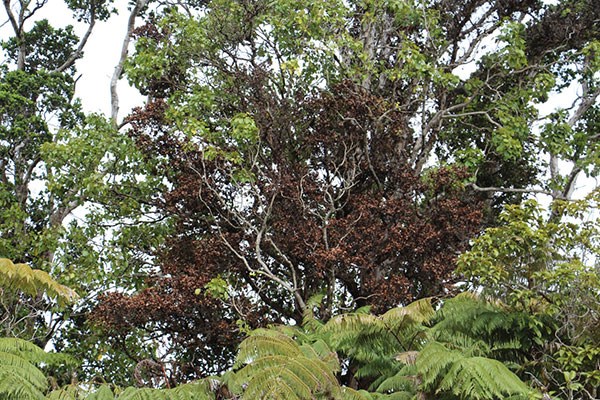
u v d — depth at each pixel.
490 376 11.77
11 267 13.09
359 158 19.36
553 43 22.25
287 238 18.19
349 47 19.97
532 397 11.76
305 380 11.09
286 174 18.50
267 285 18.81
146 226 20.39
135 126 19.61
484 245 13.89
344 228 18.12
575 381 13.08
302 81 19.88
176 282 17.59
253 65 20.02
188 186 18.56
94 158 19.92
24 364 12.46
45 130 23.11
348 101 18.92
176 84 20.77
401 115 19.88
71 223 20.50
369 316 13.75
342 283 18.84
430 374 12.09
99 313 17.47
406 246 17.98
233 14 19.98
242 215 18.61
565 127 20.91
